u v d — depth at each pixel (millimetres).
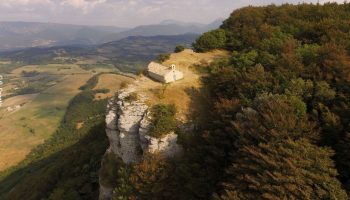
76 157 79000
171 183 46031
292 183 34312
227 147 45281
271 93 45594
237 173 39375
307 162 34969
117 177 53750
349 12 73000
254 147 38406
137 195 46625
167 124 50656
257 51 64375
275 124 38969
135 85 59750
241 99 49906
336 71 48000
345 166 38000
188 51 77250
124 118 53938
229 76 56125
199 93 59094
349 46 55188
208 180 44062
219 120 48250
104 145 73312
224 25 87562
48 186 77625
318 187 33625
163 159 48406
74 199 60688
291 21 75875
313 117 41938
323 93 44188
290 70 51188
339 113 41375
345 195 33344
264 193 34656
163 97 56344
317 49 54625
